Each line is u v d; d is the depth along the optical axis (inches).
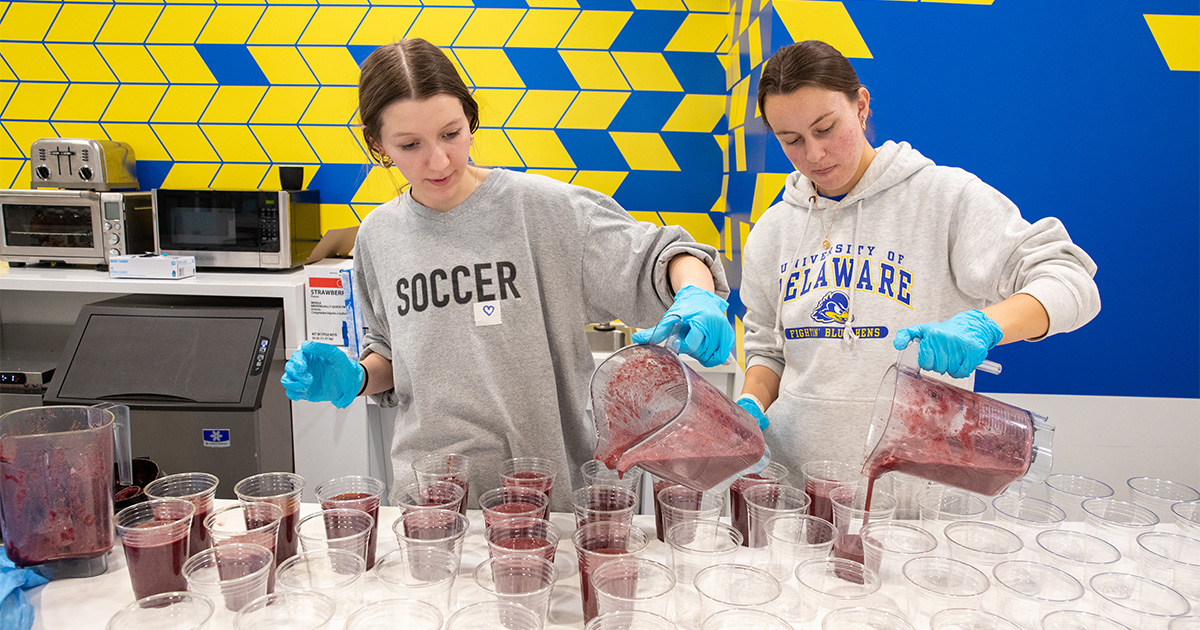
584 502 42.0
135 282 90.7
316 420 93.0
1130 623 33.3
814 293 57.1
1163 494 46.2
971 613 32.3
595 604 36.3
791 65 49.2
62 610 39.0
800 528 39.6
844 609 32.1
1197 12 73.7
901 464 39.8
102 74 108.9
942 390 39.6
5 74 108.7
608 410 40.4
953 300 54.6
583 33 108.8
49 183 98.9
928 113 76.2
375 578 41.3
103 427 42.3
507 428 53.0
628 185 112.8
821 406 55.8
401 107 44.8
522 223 52.9
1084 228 78.4
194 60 108.7
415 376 53.9
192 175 111.4
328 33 108.0
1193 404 81.4
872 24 75.0
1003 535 39.5
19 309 106.1
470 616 31.6
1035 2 74.4
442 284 53.1
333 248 104.3
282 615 32.9
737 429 38.1
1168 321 80.1
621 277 51.6
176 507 41.6
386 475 99.0
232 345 87.0
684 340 39.6
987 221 51.1
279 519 42.3
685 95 110.6
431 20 108.0
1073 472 83.8
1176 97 75.7
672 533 38.0
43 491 40.5
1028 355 81.7
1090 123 76.2
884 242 55.2
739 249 98.0
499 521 38.2
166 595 34.3
